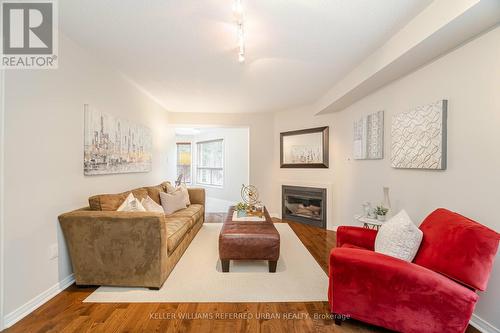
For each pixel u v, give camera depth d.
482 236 1.30
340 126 4.13
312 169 4.61
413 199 2.38
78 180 2.31
